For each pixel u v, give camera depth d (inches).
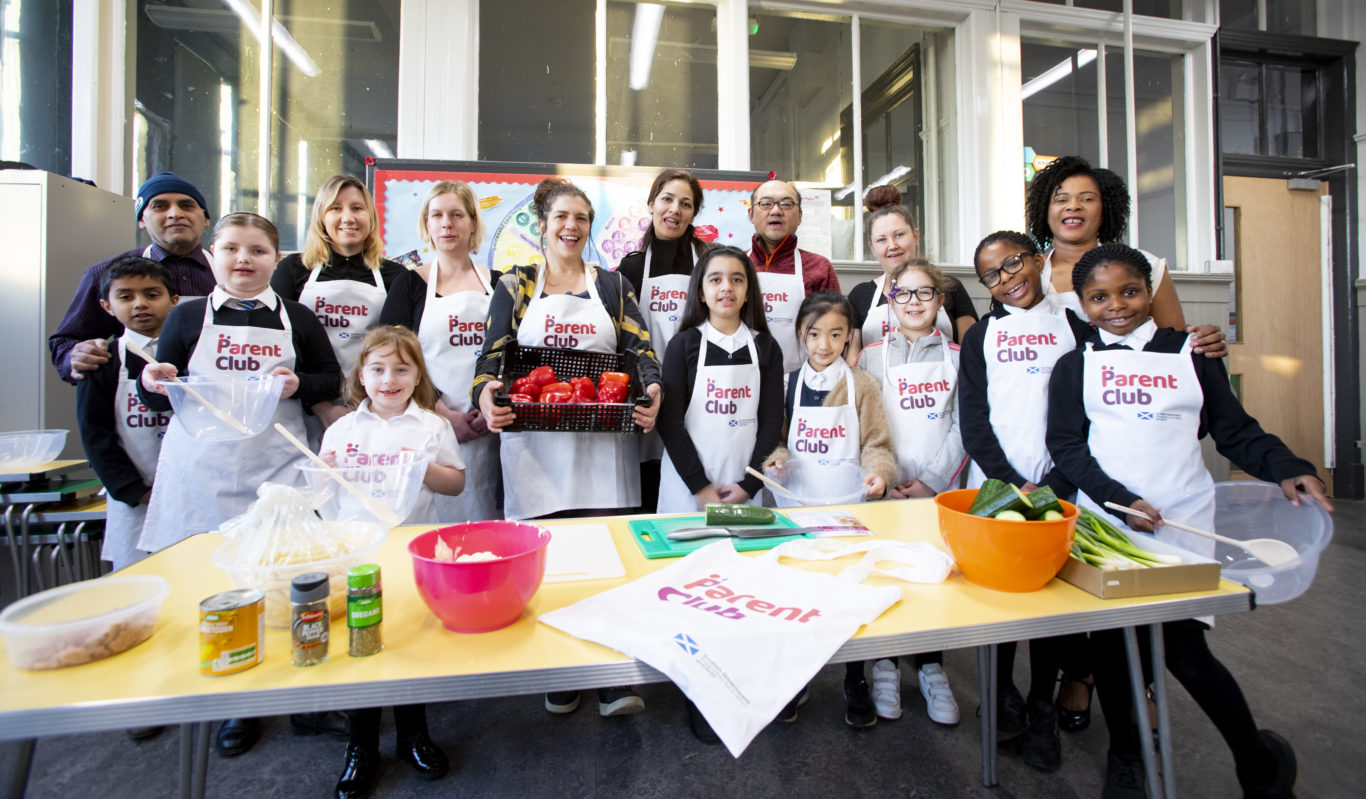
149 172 112.9
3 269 88.9
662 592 34.0
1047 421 57.9
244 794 53.7
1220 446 53.0
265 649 28.6
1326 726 62.0
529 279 70.7
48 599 29.5
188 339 60.9
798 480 69.5
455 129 113.4
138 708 24.0
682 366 70.2
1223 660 75.5
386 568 39.6
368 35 114.0
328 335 72.3
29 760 28.0
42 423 90.0
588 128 121.9
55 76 107.0
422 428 58.3
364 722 54.7
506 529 35.8
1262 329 154.2
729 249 70.4
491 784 55.1
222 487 60.6
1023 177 135.7
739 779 55.8
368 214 76.2
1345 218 155.6
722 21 125.1
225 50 112.6
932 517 50.2
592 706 68.6
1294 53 154.3
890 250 78.5
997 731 60.8
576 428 60.6
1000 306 65.7
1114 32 141.6
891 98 135.0
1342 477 155.5
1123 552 37.7
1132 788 49.8
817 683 72.9
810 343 70.5
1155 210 147.2
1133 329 55.8
